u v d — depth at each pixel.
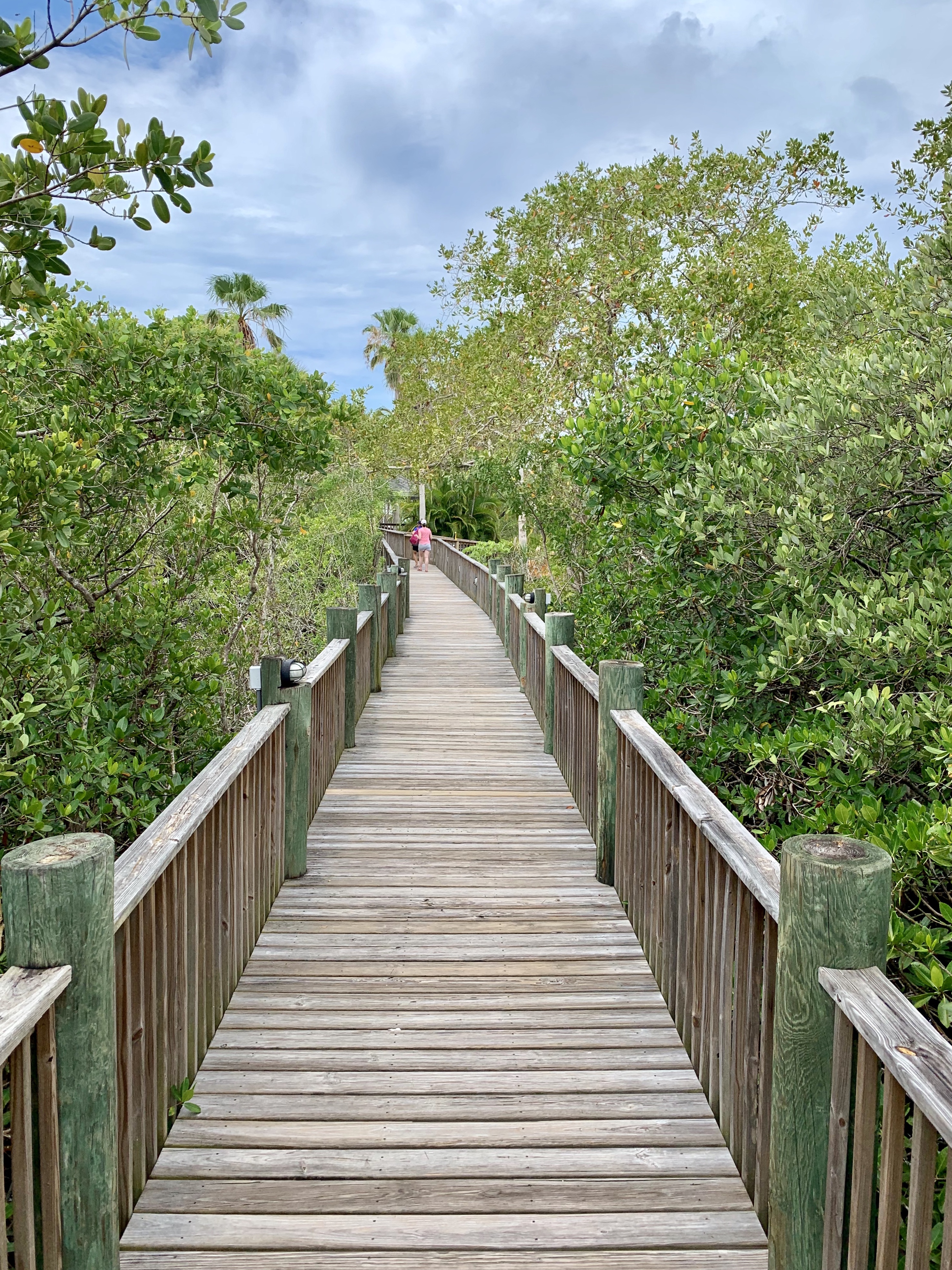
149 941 2.51
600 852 4.69
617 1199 2.43
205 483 7.00
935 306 5.96
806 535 5.04
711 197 13.25
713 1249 2.27
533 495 14.28
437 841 5.29
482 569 18.22
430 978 3.67
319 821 5.63
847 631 4.25
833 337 7.54
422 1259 2.21
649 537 6.12
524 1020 3.36
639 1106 2.85
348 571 17.83
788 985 1.96
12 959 1.85
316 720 5.87
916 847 3.05
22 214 3.08
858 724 4.00
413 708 9.14
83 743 4.62
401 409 27.00
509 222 14.58
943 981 2.65
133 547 6.52
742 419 6.18
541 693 8.20
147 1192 2.42
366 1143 2.64
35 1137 2.74
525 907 4.36
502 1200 2.41
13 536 4.40
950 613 4.09
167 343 6.36
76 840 1.97
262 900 4.12
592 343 13.20
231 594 9.08
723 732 5.15
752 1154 2.46
